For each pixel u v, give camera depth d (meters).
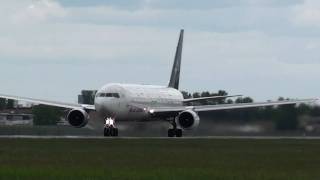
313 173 91.06
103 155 118.00
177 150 133.62
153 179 82.00
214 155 120.75
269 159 113.44
